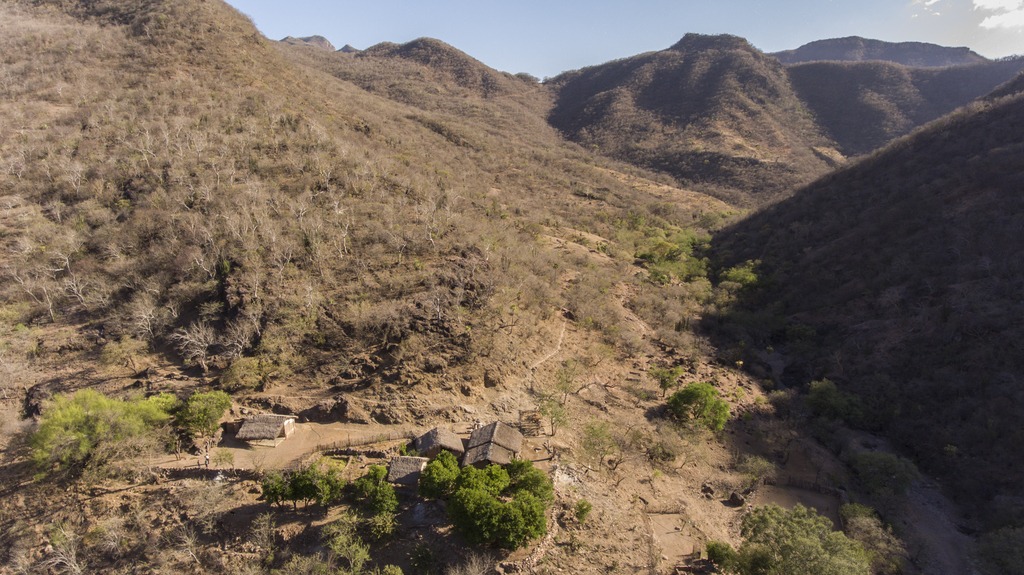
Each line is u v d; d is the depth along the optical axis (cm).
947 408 5534
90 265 5444
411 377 4431
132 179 6575
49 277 5384
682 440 4750
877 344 6675
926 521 4525
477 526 2912
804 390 6444
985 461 4938
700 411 4994
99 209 6122
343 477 3497
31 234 5759
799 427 5509
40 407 4122
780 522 3259
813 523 3228
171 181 6419
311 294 4962
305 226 5766
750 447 5088
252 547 3070
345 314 4891
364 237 5909
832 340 7119
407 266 5603
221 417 3981
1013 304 6009
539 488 3341
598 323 6469
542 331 5756
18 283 5244
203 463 3622
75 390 4266
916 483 4988
